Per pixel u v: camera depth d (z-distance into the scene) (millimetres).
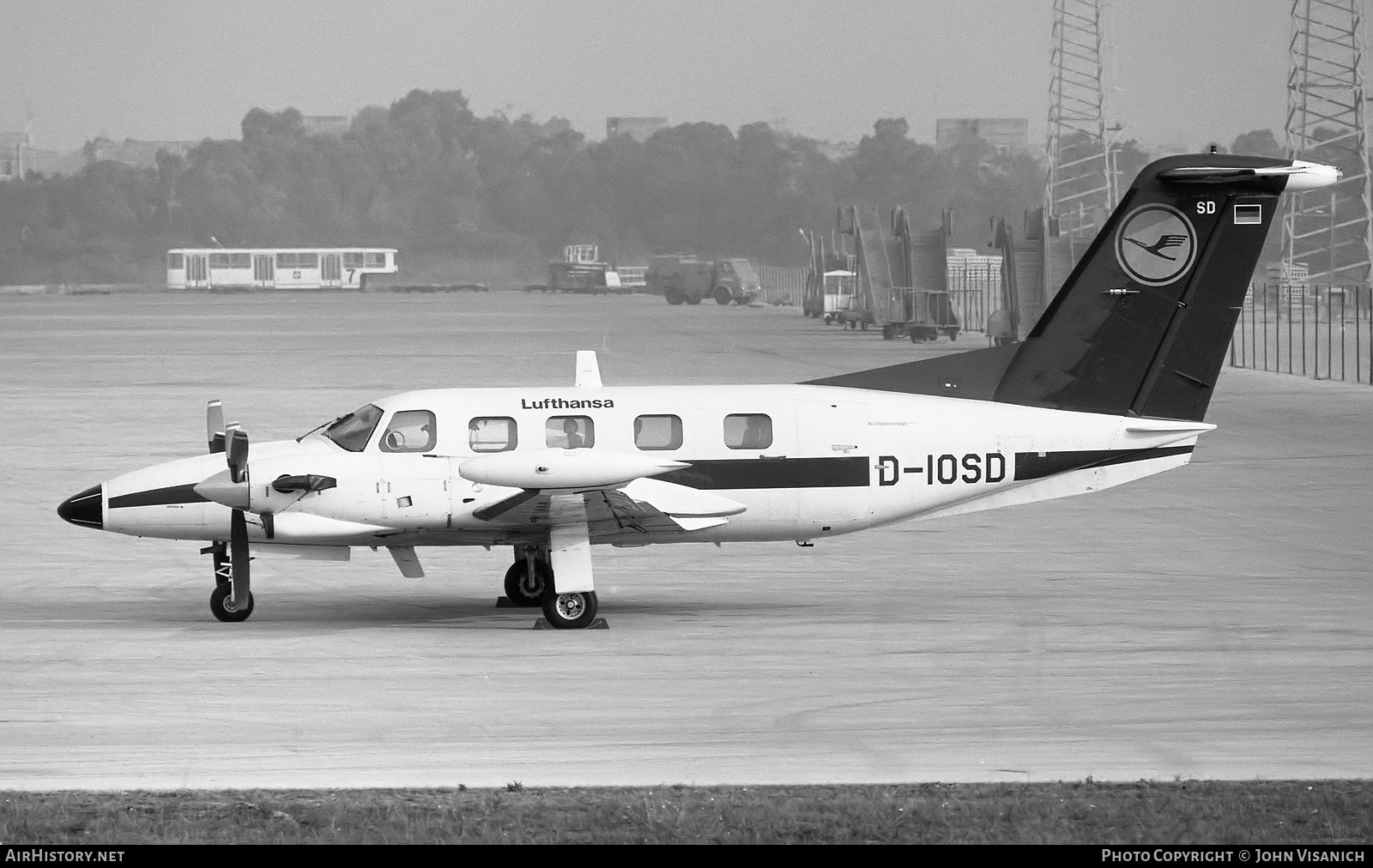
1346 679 54062
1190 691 52094
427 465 64250
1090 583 76500
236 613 66250
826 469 66875
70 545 89062
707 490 66188
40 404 162750
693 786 40312
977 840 35594
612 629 64250
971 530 95188
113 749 44281
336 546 65750
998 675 54688
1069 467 68500
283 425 143875
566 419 65750
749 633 63156
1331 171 68188
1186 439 69312
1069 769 42156
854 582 77625
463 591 75562
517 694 51531
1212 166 68438
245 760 43062
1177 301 69188
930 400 68562
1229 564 82375
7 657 57906
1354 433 141125
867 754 43719
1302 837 35750
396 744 44812
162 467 66500
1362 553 85438
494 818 37094
